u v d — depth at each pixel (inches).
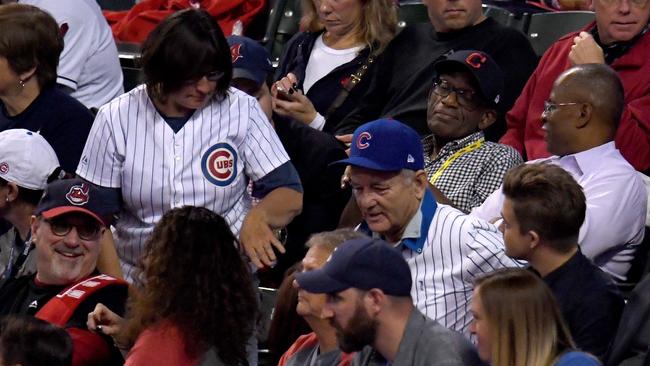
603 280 624.1
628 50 813.9
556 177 613.9
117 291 629.3
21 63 791.7
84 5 938.1
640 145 788.0
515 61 863.7
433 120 777.6
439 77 778.8
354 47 914.1
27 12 800.3
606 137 722.2
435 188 724.0
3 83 792.9
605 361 616.4
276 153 681.6
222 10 1069.8
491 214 730.8
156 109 666.2
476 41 864.9
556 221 609.6
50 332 573.0
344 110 903.7
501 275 533.0
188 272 568.4
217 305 567.8
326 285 513.7
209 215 583.2
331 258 520.7
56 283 653.3
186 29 636.7
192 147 663.1
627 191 711.7
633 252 727.1
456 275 634.8
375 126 633.0
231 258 579.8
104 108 672.4
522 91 851.4
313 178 813.9
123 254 690.8
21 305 659.4
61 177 724.7
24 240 722.8
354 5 910.4
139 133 665.0
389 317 515.2
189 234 573.0
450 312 638.5
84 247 652.7
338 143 831.7
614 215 705.0
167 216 582.9
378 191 632.4
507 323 522.9
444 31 874.8
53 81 812.0
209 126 665.6
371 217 638.5
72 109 810.8
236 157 673.6
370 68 904.9
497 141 861.2
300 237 811.4
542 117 738.8
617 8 807.1
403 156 629.6
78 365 601.6
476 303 532.1
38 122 800.3
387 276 513.7
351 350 522.9
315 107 911.7
